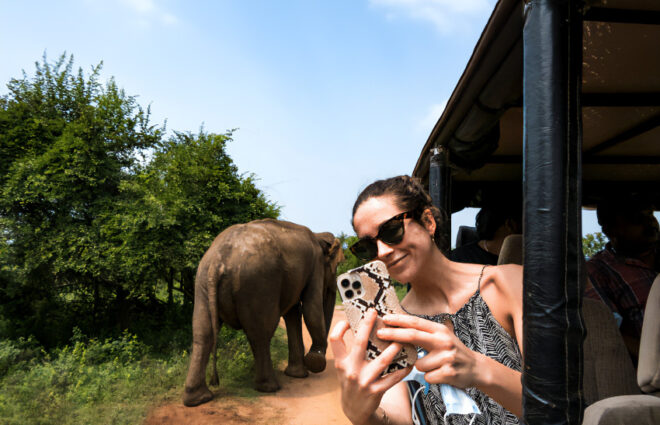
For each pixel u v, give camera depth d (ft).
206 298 19.12
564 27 4.42
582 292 4.25
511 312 4.07
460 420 3.92
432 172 12.39
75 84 30.91
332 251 26.35
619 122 11.89
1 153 27.89
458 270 4.29
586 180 17.70
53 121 28.86
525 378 3.93
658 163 15.24
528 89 4.54
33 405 16.28
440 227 4.42
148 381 20.01
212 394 18.39
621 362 5.77
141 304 33.58
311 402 18.88
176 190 28.07
